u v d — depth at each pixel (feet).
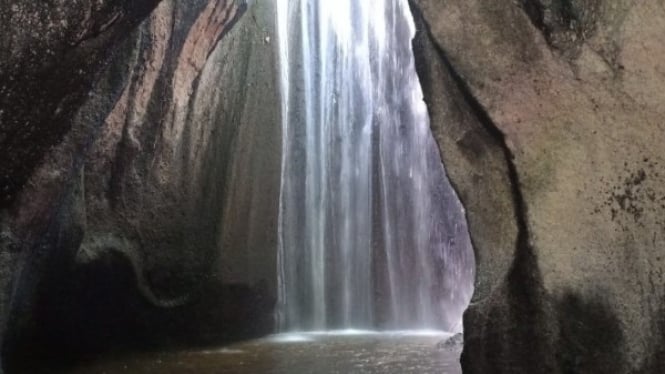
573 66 14.94
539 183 15.12
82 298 30.81
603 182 14.70
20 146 18.95
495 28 15.79
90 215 31.55
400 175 48.55
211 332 36.88
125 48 28.09
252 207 40.24
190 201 36.50
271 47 43.50
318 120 49.16
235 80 40.47
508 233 15.97
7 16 17.15
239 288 38.22
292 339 39.29
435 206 46.91
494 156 16.35
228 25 38.11
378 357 31.09
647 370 13.87
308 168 47.67
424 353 32.37
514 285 15.30
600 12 14.60
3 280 19.48
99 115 24.70
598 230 14.61
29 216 20.10
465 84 16.14
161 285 34.68
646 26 14.28
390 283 47.03
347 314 46.37
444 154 17.61
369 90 51.13
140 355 32.48
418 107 49.16
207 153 38.01
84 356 31.24
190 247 36.14
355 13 52.24
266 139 41.96
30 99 18.45
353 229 48.06
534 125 15.34
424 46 18.80
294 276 45.19
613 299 14.26
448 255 45.83
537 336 14.73
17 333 26.50
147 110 33.81
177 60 34.86
